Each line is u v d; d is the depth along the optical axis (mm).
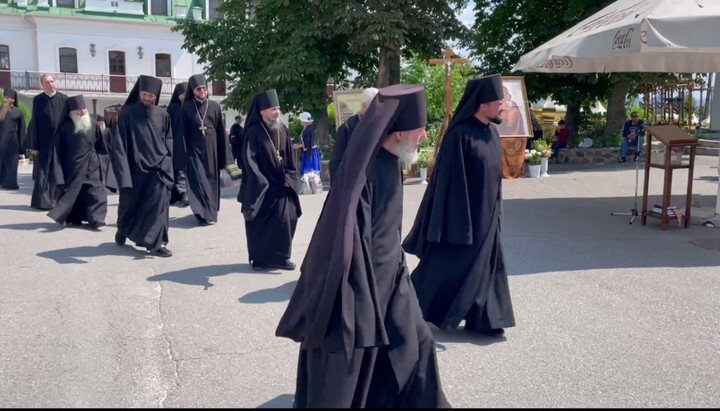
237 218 11008
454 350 5062
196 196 10242
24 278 7195
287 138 7547
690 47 7137
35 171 11906
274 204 7430
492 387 4441
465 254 5102
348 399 3180
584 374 4648
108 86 42406
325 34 18906
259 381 4590
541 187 14391
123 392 4438
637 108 27062
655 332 5438
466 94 5145
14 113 15133
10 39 40844
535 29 21781
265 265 7531
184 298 6461
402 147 3416
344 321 3053
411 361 3338
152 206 8109
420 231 5273
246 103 21234
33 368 4844
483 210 5082
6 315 5992
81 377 4684
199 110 10266
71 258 8086
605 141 21562
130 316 5949
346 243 3037
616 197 12781
